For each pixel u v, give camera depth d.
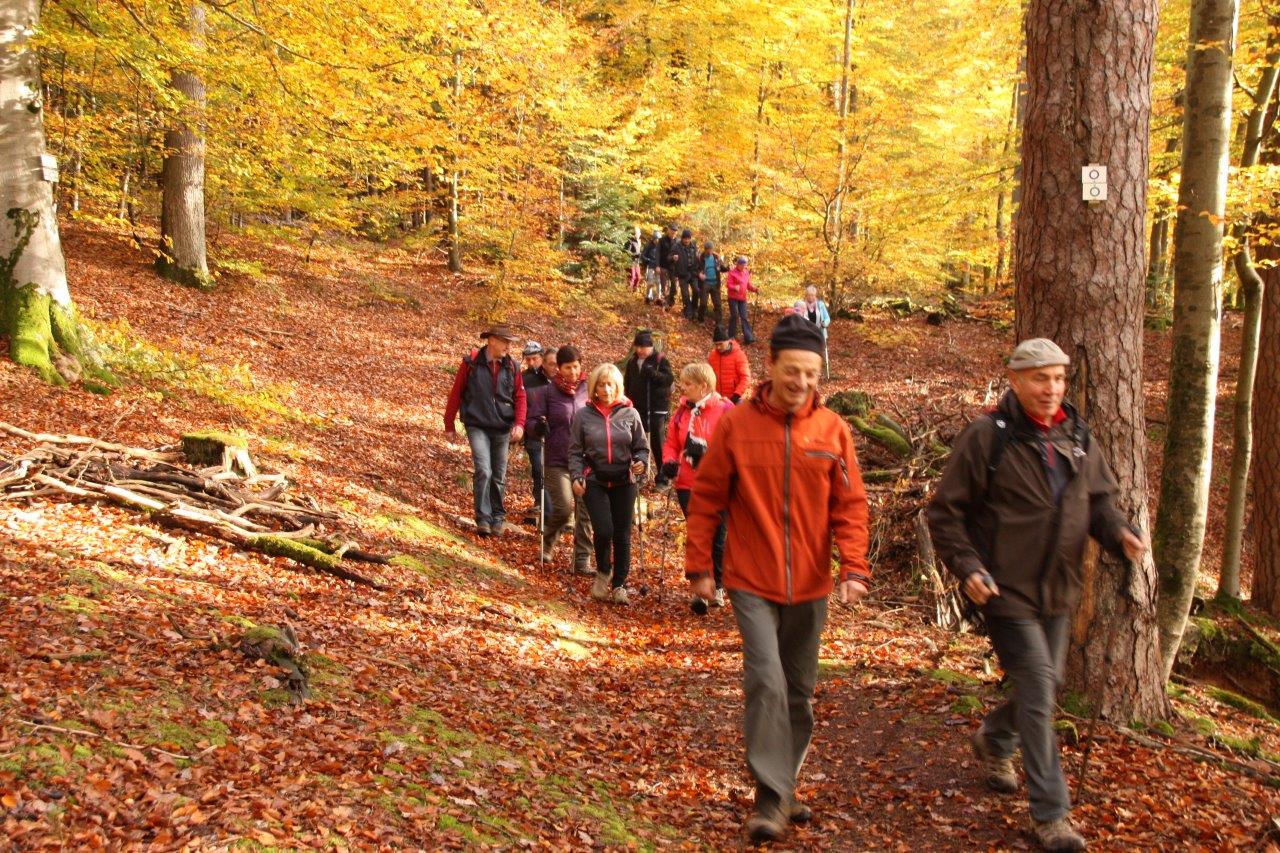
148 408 9.62
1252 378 9.36
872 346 21.31
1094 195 4.80
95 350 10.11
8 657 3.82
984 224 22.02
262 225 19.38
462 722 4.57
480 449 9.24
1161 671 5.16
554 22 19.75
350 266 21.22
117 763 3.23
